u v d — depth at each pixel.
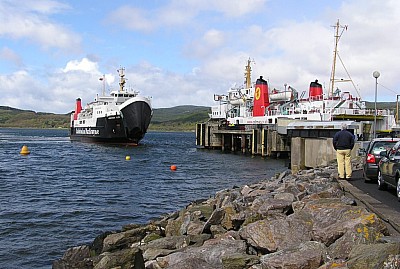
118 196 27.62
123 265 9.22
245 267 7.91
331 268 6.62
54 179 36.31
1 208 22.72
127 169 45.66
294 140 37.03
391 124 49.97
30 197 26.70
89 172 42.28
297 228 8.86
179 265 8.24
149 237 13.18
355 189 15.02
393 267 5.91
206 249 9.44
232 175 40.62
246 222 11.36
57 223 19.48
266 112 65.25
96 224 19.45
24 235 17.33
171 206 24.38
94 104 93.12
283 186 17.12
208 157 61.56
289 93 64.38
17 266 13.64
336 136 18.34
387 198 13.64
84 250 12.00
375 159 17.33
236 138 70.19
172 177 38.88
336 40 55.44
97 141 92.25
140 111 79.56
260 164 51.12
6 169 43.81
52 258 14.47
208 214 14.53
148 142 121.81
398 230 8.73
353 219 8.43
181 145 102.31
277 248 8.49
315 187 14.95
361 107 51.75
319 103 53.22
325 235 8.20
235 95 78.06
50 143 100.88
